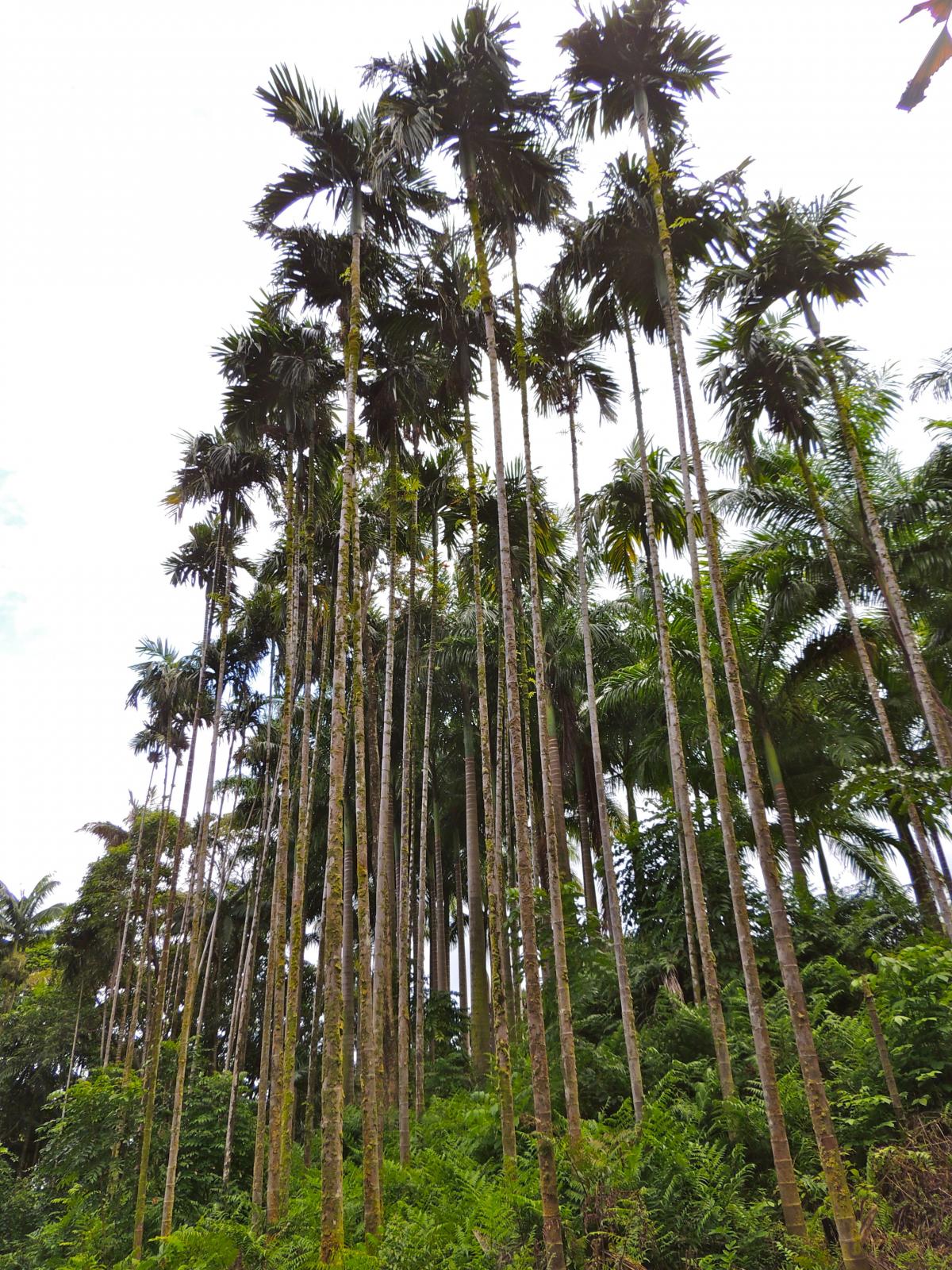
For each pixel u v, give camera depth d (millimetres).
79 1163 15812
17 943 38156
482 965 20000
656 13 10531
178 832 15117
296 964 11617
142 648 19641
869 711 16406
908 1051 8492
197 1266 9688
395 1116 15977
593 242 11406
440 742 22953
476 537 11312
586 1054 11539
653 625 17062
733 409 11086
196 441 15062
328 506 15758
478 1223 7828
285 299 12898
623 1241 7070
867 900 13383
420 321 12570
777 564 14320
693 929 13773
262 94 11023
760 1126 8336
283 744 13578
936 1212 6672
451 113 10586
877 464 14453
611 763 20734
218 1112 17375
